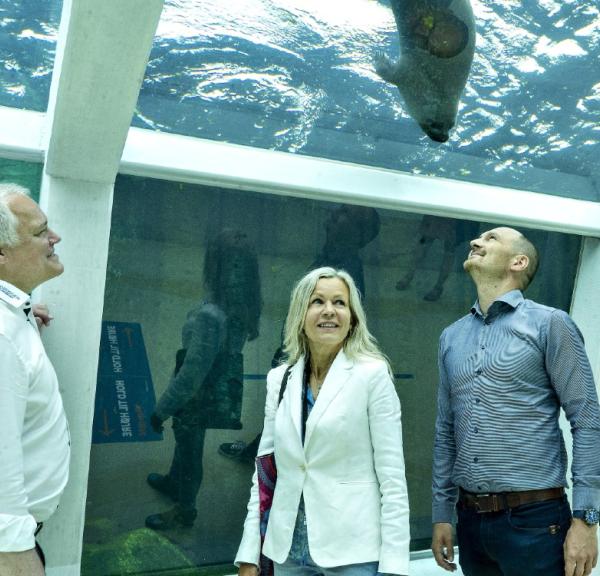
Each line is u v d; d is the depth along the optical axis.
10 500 2.20
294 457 2.83
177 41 3.33
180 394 3.89
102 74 2.70
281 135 3.77
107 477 3.73
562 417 4.63
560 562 3.08
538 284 4.71
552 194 4.48
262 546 2.95
